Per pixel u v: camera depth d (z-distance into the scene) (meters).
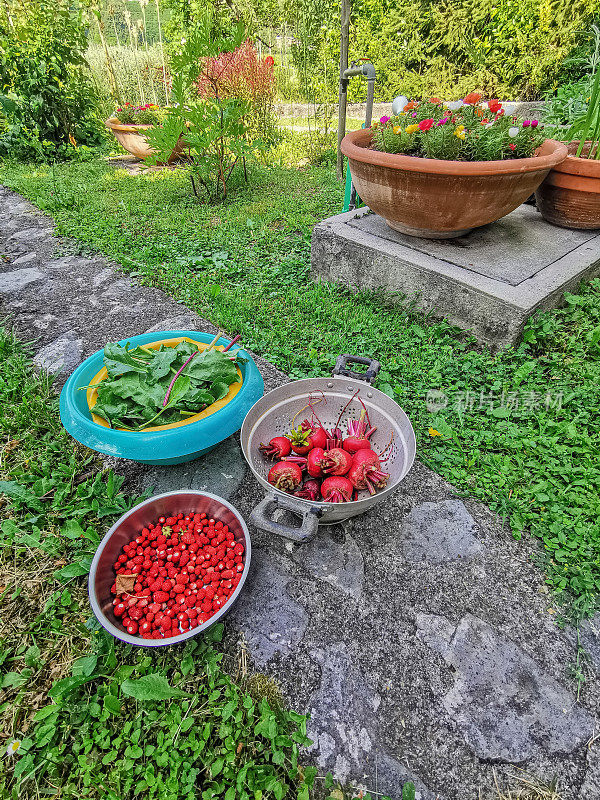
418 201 2.56
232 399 1.85
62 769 1.22
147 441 1.66
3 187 5.52
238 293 3.17
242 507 1.86
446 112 2.78
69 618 1.53
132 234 4.12
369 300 3.03
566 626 1.48
